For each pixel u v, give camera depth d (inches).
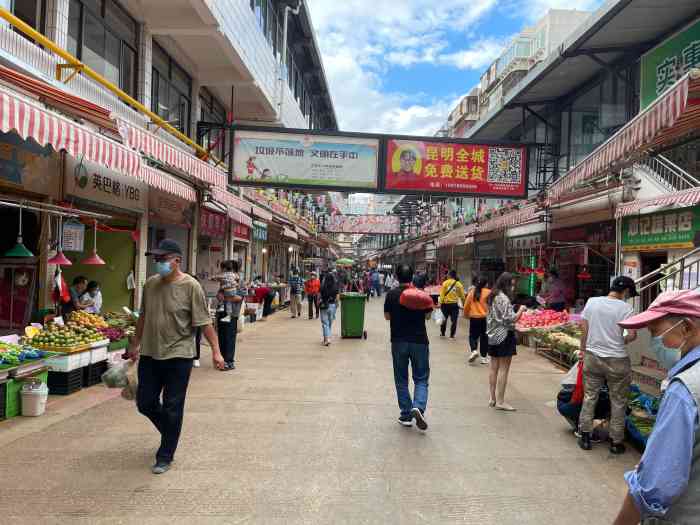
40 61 259.0
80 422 203.6
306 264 1540.4
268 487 146.6
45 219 279.3
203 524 124.6
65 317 291.0
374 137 533.6
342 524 126.5
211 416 215.9
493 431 206.1
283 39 714.2
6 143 245.6
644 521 65.0
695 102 178.7
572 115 623.5
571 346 334.6
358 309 481.7
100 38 346.9
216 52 483.2
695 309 68.4
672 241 356.5
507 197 539.2
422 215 1422.2
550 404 251.9
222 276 322.7
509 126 799.7
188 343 160.4
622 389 184.7
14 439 182.4
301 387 272.8
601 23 429.7
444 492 146.6
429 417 223.6
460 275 1004.6
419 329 212.7
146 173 297.0
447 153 536.7
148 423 202.8
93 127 275.4
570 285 543.2
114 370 166.4
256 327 562.9
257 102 623.5
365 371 321.1
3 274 277.9
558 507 138.9
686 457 59.4
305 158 530.9
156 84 442.6
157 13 401.4
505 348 238.7
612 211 434.9
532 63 1040.2
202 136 530.9
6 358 205.5
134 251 395.2
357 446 182.9
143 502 135.5
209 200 488.1
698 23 400.2
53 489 142.1
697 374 62.2
